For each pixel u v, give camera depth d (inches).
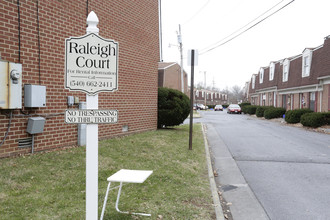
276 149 410.0
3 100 225.3
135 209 166.6
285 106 1188.5
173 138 412.5
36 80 262.5
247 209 193.3
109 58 131.2
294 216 180.1
